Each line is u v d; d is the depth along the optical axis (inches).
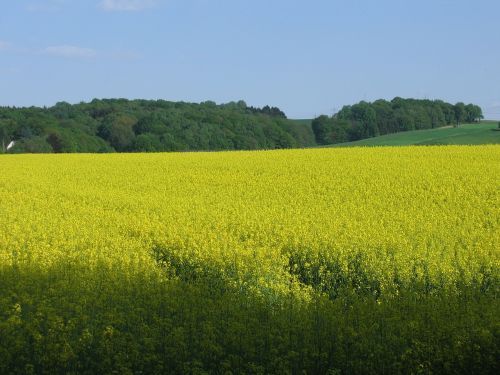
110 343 322.7
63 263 500.4
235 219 713.0
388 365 302.4
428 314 348.2
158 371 304.8
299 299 397.7
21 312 385.7
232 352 320.5
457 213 788.0
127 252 543.2
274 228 652.1
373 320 346.3
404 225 673.0
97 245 578.6
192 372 300.7
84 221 716.0
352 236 590.2
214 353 315.6
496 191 952.3
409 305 367.6
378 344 308.5
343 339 320.8
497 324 323.3
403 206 848.9
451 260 503.8
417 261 500.4
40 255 534.9
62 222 708.0
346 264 499.5
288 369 299.1
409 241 580.7
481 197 912.3
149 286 419.2
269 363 305.3
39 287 422.6
